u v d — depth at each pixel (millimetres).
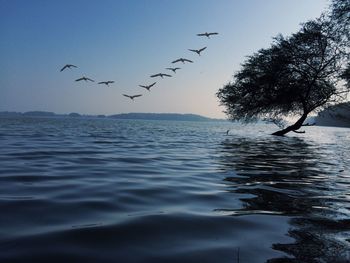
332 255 4668
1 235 5277
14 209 6797
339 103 31172
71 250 4742
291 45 31047
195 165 14453
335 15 27875
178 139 34094
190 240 5234
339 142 35312
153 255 4633
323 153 21250
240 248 4918
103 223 6016
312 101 33031
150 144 26562
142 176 11328
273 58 31719
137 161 15477
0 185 9195
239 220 6324
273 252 4762
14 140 26609
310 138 41969
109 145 24406
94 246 4910
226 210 7074
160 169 13102
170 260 4473
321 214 6766
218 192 8922
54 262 4336
